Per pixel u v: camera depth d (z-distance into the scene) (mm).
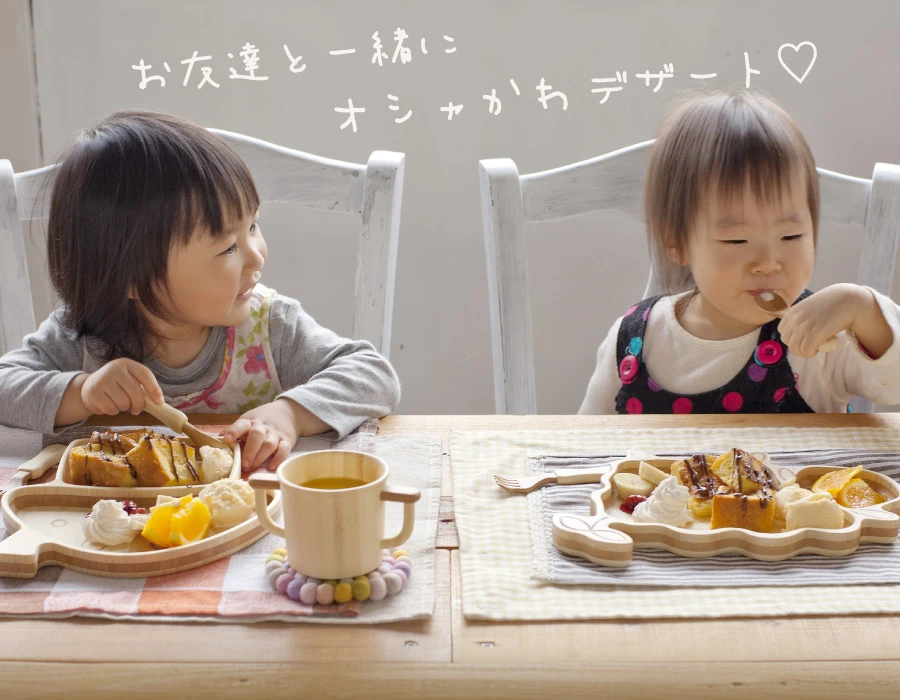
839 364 1200
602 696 542
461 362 1999
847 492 746
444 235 1899
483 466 839
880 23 1754
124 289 1002
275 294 1188
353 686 545
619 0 1752
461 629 592
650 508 706
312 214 1872
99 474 780
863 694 544
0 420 965
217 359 1133
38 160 1826
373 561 628
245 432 876
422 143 1839
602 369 1372
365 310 1287
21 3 1730
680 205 1190
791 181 1119
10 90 1773
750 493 737
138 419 992
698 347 1273
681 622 597
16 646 572
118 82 1795
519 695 542
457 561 676
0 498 749
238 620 598
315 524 608
